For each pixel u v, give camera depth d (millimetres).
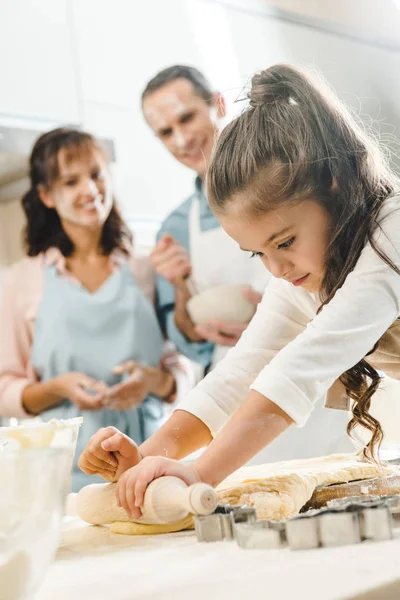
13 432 779
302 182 896
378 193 953
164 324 2426
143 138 2752
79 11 2650
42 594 535
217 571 552
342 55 3332
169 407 2398
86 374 2311
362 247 925
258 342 1123
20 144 2443
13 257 2508
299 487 847
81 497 950
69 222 2359
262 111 938
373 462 1061
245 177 904
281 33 3133
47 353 2318
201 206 2408
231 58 2986
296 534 600
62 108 2580
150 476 812
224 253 2350
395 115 3461
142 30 2789
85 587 547
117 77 2719
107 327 2342
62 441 795
